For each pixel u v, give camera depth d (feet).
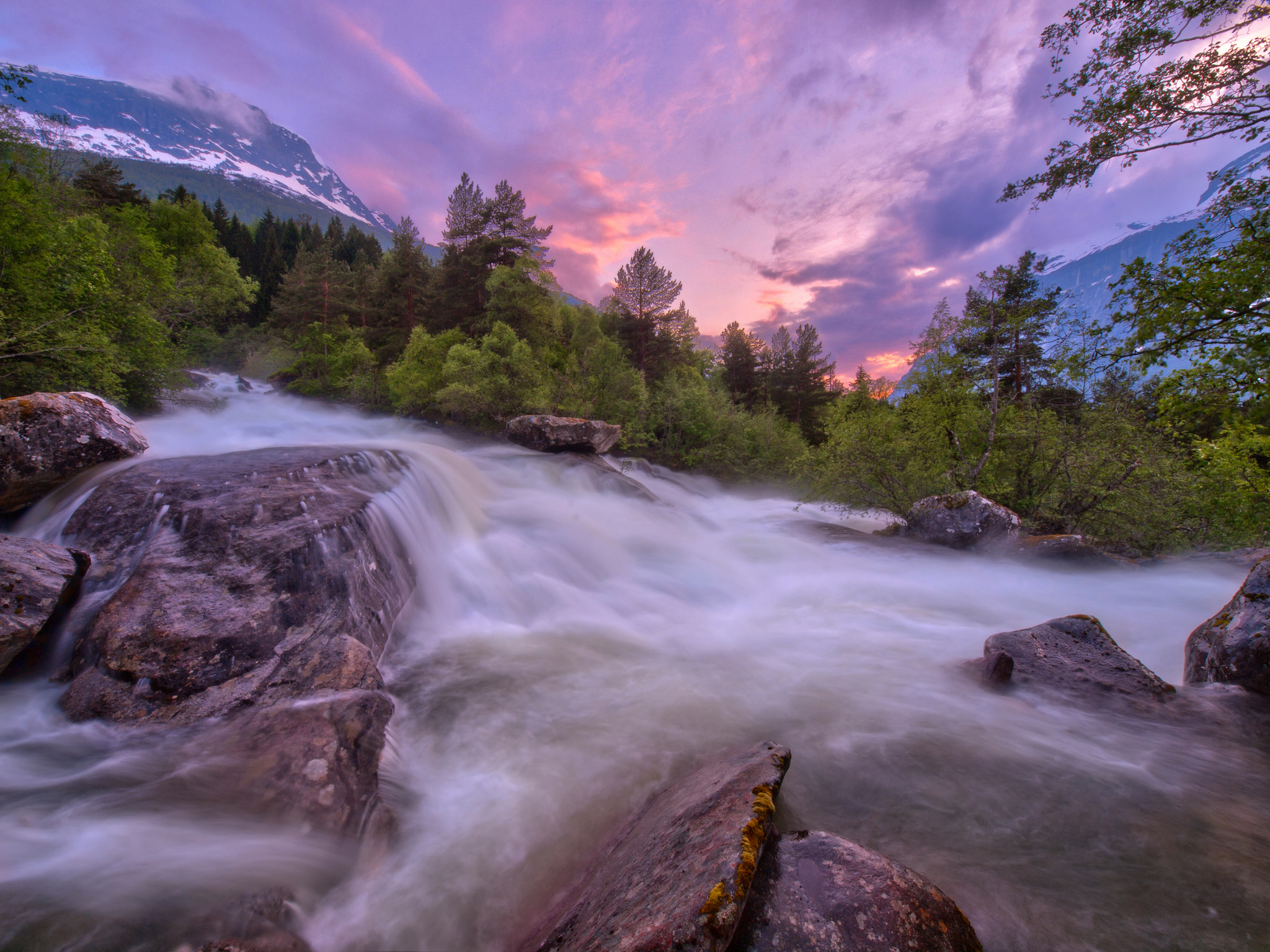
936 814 11.91
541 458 61.62
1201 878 10.02
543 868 10.82
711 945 6.55
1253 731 14.42
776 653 22.18
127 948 7.52
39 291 42.70
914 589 33.19
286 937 8.35
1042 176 30.19
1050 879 10.02
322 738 11.89
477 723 15.98
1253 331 24.54
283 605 17.03
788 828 11.35
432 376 89.76
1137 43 25.80
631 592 30.32
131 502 21.09
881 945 7.03
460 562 27.96
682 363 141.08
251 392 129.18
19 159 49.83
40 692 14.60
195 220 109.19
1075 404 50.52
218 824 10.16
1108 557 36.81
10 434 22.63
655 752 14.55
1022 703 16.83
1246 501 32.14
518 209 122.62
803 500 59.82
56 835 9.83
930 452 51.49
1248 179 23.98
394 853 10.91
